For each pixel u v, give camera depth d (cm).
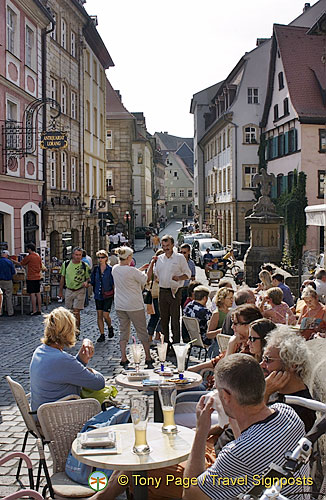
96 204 3862
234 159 4884
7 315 1762
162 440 450
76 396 562
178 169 13550
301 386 434
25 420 567
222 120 5075
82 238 3359
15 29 2211
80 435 457
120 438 453
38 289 1767
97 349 1256
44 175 2569
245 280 2581
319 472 375
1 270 1734
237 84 4994
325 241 1917
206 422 371
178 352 668
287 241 3722
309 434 320
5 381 981
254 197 4878
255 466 344
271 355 436
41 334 1446
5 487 570
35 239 2488
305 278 1992
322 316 943
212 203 6259
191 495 356
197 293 1045
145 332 1099
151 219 9306
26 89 2328
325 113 3794
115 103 5928
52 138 2223
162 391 472
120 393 902
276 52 4338
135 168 8006
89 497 461
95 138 3916
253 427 353
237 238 4922
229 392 354
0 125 2031
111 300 1362
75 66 3228
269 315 953
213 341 926
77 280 1520
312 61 4112
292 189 3753
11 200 2152
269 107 4606
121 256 1091
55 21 2833
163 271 1141
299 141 3769
